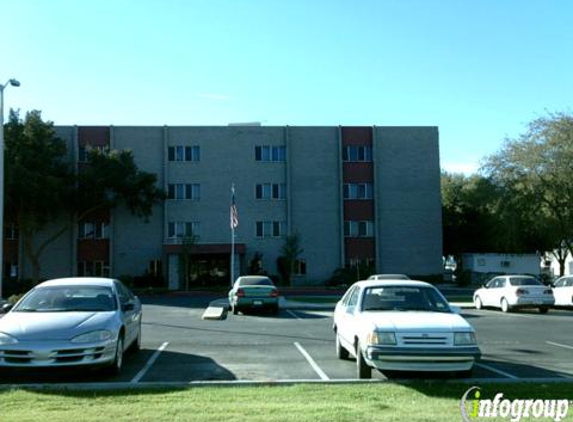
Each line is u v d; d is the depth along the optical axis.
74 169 48.22
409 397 8.49
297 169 50.44
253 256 49.44
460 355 9.42
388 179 50.94
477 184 47.28
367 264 50.09
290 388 9.21
